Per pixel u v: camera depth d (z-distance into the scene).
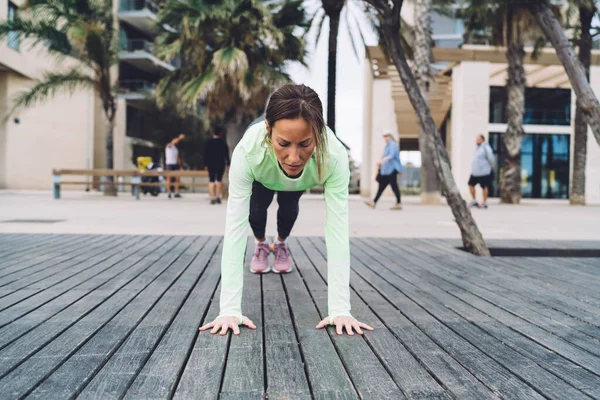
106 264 3.51
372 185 17.33
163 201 12.45
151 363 1.69
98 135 26.55
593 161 17.23
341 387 1.52
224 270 2.11
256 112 14.40
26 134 21.66
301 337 2.00
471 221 4.34
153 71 30.06
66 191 19.80
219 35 13.95
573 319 2.32
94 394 1.45
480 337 2.03
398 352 1.84
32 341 1.88
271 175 2.12
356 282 3.11
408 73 4.37
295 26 13.49
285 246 3.37
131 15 26.75
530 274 3.42
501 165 18.66
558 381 1.59
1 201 11.39
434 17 25.31
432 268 3.60
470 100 16.27
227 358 1.75
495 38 11.94
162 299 2.56
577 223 7.70
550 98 19.08
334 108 4.14
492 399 1.46
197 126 26.41
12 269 3.30
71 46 15.09
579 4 12.46
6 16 19.33
